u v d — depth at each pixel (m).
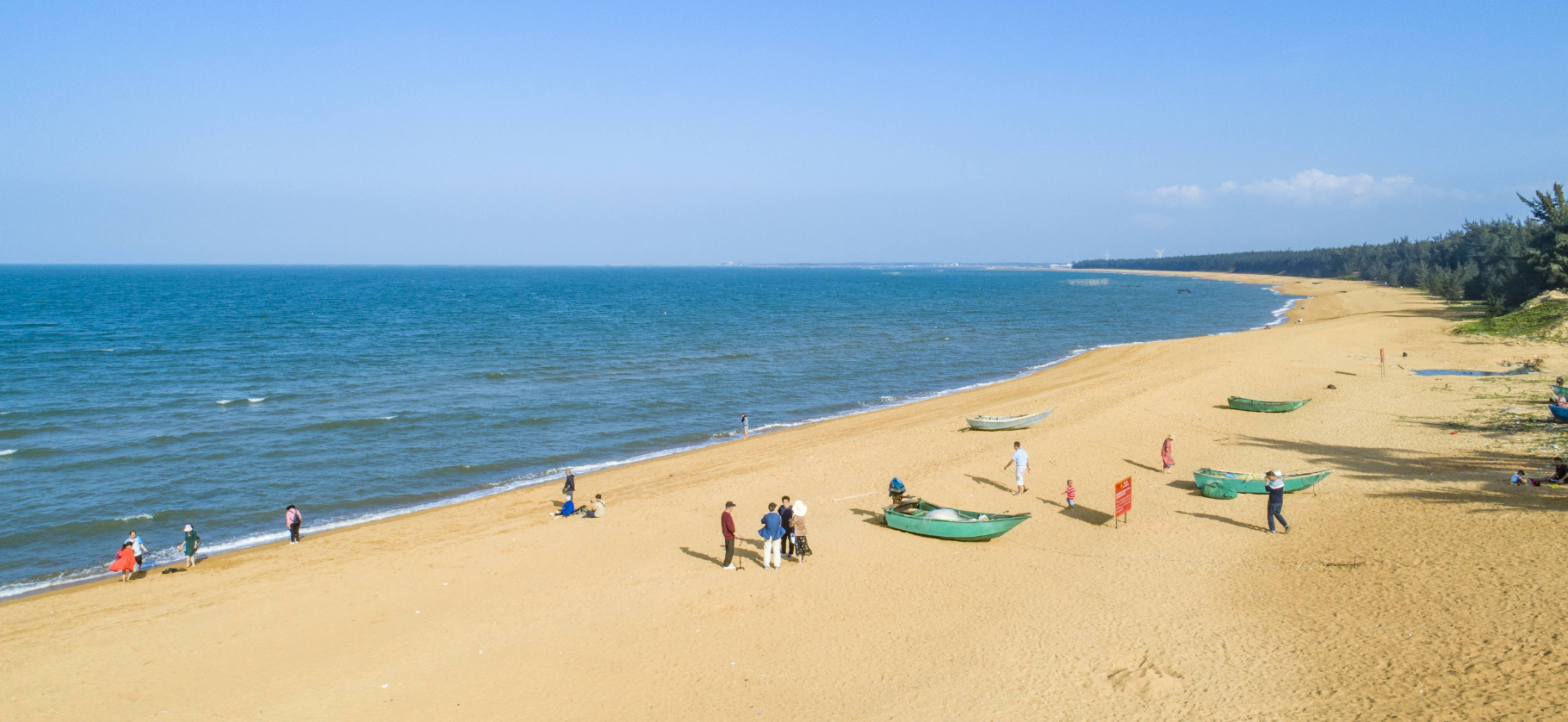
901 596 18.34
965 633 16.39
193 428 38.50
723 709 13.95
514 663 15.87
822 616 17.47
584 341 76.38
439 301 135.25
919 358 67.00
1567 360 47.81
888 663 15.33
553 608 18.34
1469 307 90.31
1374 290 144.62
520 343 74.00
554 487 29.88
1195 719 12.83
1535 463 25.86
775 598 18.53
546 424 40.75
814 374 57.81
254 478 31.03
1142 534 21.62
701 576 19.98
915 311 120.12
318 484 30.34
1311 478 24.69
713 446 36.56
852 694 14.26
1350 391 41.16
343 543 23.72
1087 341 79.62
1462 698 12.40
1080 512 23.77
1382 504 22.72
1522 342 56.03
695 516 24.92
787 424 41.72
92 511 27.20
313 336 76.62
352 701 14.59
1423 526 20.41
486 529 24.56
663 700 14.32
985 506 24.70
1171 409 37.81
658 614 17.89
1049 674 14.56
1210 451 30.28
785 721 13.52
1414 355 53.19
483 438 37.59
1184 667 14.50
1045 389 48.31
